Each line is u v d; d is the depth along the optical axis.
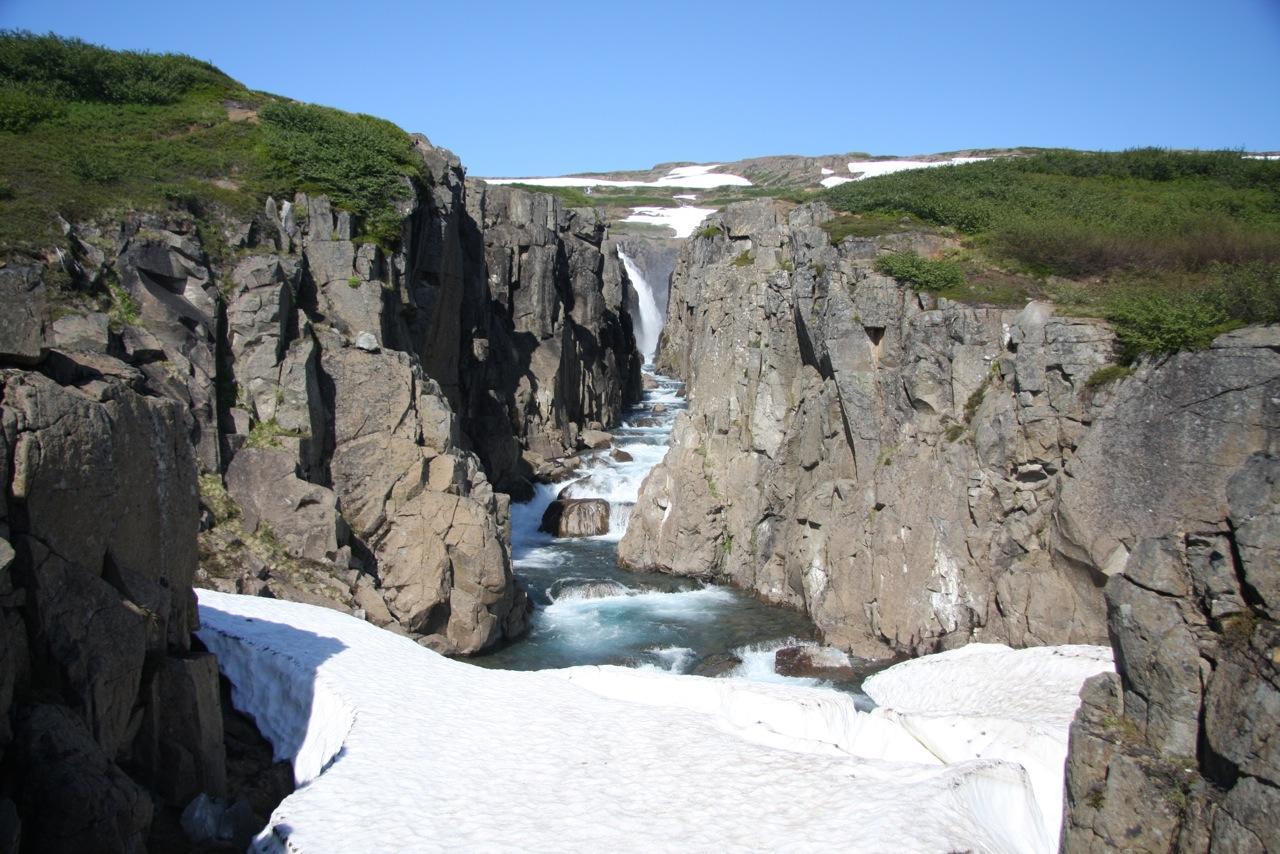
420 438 26.53
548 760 14.15
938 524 23.72
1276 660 9.03
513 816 12.36
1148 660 10.44
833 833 11.72
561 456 44.00
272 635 18.08
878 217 30.42
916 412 25.00
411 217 32.31
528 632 26.52
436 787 13.08
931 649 23.58
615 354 58.12
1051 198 33.84
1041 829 12.95
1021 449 22.44
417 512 25.06
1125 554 20.03
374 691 16.23
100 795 9.57
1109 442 20.42
